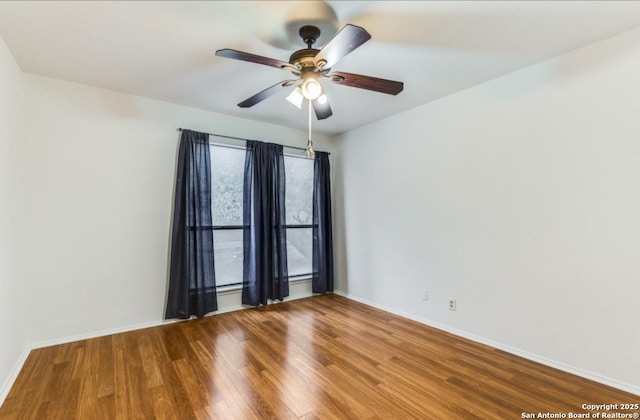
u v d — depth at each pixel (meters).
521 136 2.51
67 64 2.46
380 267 3.79
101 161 2.92
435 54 2.29
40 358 2.41
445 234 3.07
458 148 2.96
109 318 2.93
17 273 2.38
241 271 3.77
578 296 2.21
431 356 2.48
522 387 2.04
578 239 2.21
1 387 1.94
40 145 2.65
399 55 2.30
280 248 3.97
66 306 2.73
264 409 1.81
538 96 2.41
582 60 2.20
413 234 3.39
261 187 3.83
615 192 2.05
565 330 2.26
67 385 2.05
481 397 1.93
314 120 3.85
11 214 2.25
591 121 2.15
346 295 4.32
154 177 3.20
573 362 2.21
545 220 2.37
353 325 3.18
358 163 4.13
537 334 2.40
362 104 3.28
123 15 1.85
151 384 2.07
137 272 3.08
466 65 2.45
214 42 2.15
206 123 3.52
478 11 1.81
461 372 2.23
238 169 3.76
